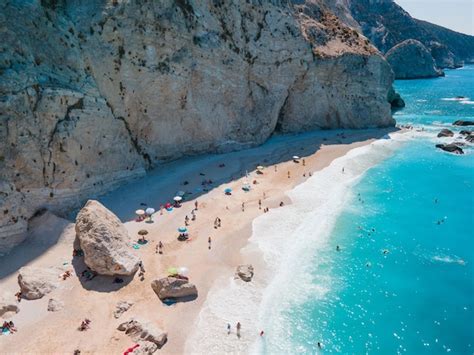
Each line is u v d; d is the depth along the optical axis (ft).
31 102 138.82
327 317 112.16
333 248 144.46
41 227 137.08
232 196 176.35
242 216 159.22
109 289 115.24
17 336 98.89
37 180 139.03
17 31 140.67
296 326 108.37
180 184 182.91
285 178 200.23
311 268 132.57
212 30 209.67
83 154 156.15
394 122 308.19
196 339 100.27
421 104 409.08
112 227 124.98
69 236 136.36
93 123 159.84
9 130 132.16
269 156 228.43
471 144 262.67
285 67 250.98
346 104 287.89
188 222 152.56
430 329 110.01
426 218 167.63
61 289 114.73
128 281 118.52
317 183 196.95
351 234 153.99
